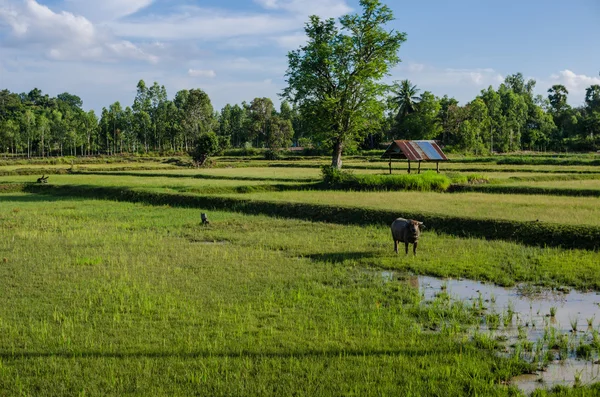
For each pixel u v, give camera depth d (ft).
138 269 51.93
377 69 162.09
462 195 105.50
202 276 49.03
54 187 140.87
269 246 64.03
